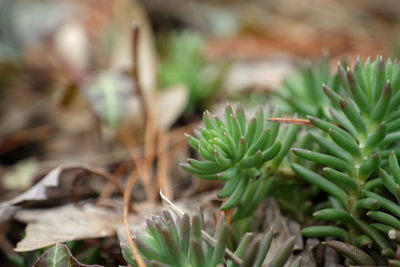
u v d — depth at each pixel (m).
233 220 0.27
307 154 0.26
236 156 0.26
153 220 0.25
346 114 0.26
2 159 0.38
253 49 0.50
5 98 0.46
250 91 0.40
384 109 0.26
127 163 0.35
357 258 0.26
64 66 0.44
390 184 0.25
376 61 0.27
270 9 0.63
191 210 0.30
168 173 0.34
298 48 0.50
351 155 0.26
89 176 0.34
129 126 0.37
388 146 0.27
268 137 0.26
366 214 0.26
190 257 0.24
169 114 0.37
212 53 0.50
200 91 0.39
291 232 0.28
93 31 0.48
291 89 0.31
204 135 0.26
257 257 0.25
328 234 0.27
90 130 0.39
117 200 0.32
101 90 0.36
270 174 0.27
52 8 0.52
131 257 0.25
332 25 0.58
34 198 0.30
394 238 0.25
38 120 0.42
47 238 0.28
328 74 0.30
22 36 0.50
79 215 0.30
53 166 0.35
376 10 0.62
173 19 0.59
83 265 0.27
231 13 0.60
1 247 0.31
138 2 0.57
